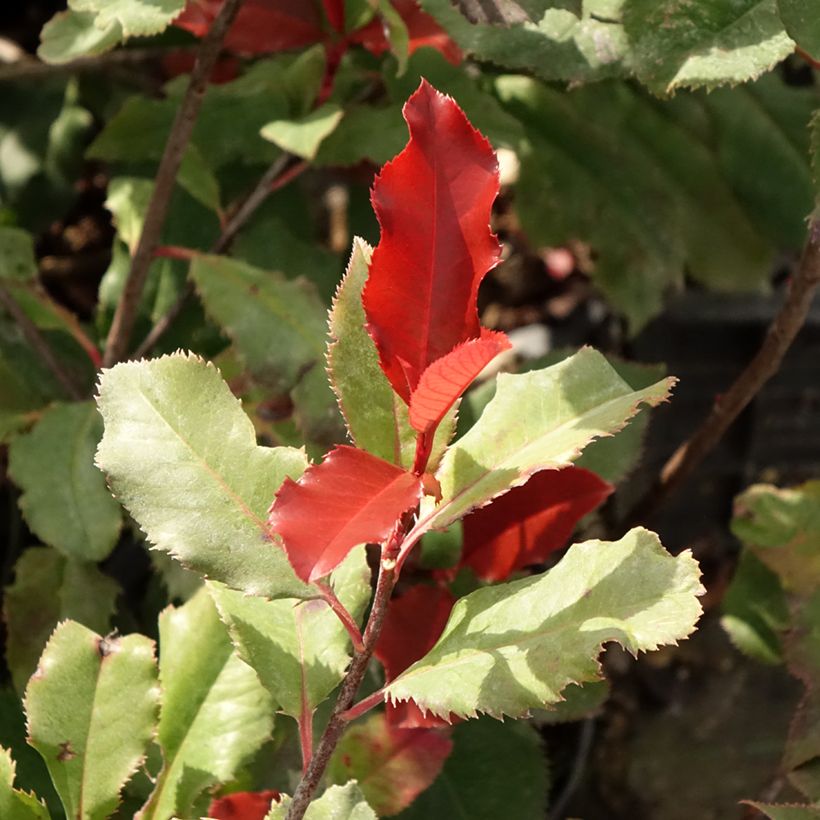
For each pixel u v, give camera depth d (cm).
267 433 40
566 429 24
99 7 32
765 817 38
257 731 30
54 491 38
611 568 23
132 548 51
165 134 45
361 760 33
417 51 43
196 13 36
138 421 25
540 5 29
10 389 41
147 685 29
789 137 52
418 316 23
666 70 30
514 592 24
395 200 23
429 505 25
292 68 40
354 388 25
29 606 39
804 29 27
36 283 42
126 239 43
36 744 28
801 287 35
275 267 47
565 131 53
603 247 53
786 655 37
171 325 46
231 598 28
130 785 33
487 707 23
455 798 40
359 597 28
